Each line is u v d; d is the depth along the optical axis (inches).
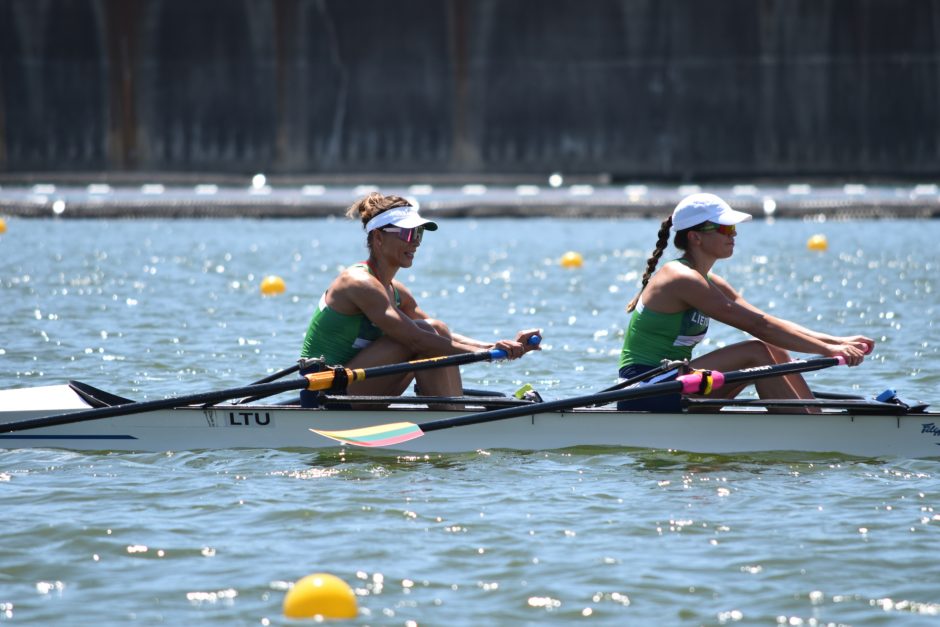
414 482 1067.9
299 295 2362.2
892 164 5403.5
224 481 1070.4
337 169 5516.7
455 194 4815.5
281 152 5506.9
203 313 2108.8
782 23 5344.5
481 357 1162.0
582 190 5098.4
